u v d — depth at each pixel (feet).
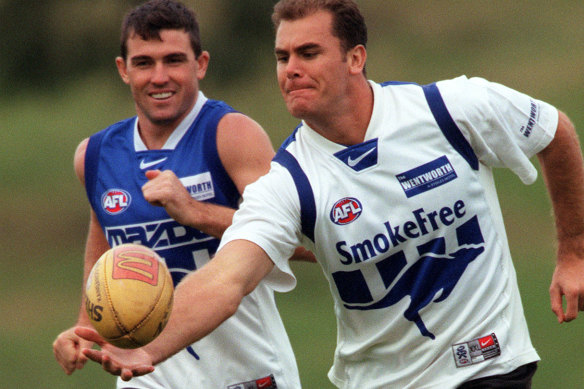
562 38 264.11
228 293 46.88
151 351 44.45
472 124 51.93
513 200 189.57
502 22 273.75
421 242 52.03
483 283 52.85
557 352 120.06
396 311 52.85
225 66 257.75
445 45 261.65
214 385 61.36
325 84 50.55
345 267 52.34
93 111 253.65
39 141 238.48
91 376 127.24
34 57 273.13
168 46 59.82
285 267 50.65
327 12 50.47
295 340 134.21
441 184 51.90
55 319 162.30
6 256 199.31
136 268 44.04
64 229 209.67
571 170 55.62
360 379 55.42
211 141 60.54
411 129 51.90
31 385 124.77
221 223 58.03
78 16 273.13
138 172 61.41
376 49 260.21
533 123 53.57
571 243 56.85
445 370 53.06
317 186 51.34
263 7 259.60
